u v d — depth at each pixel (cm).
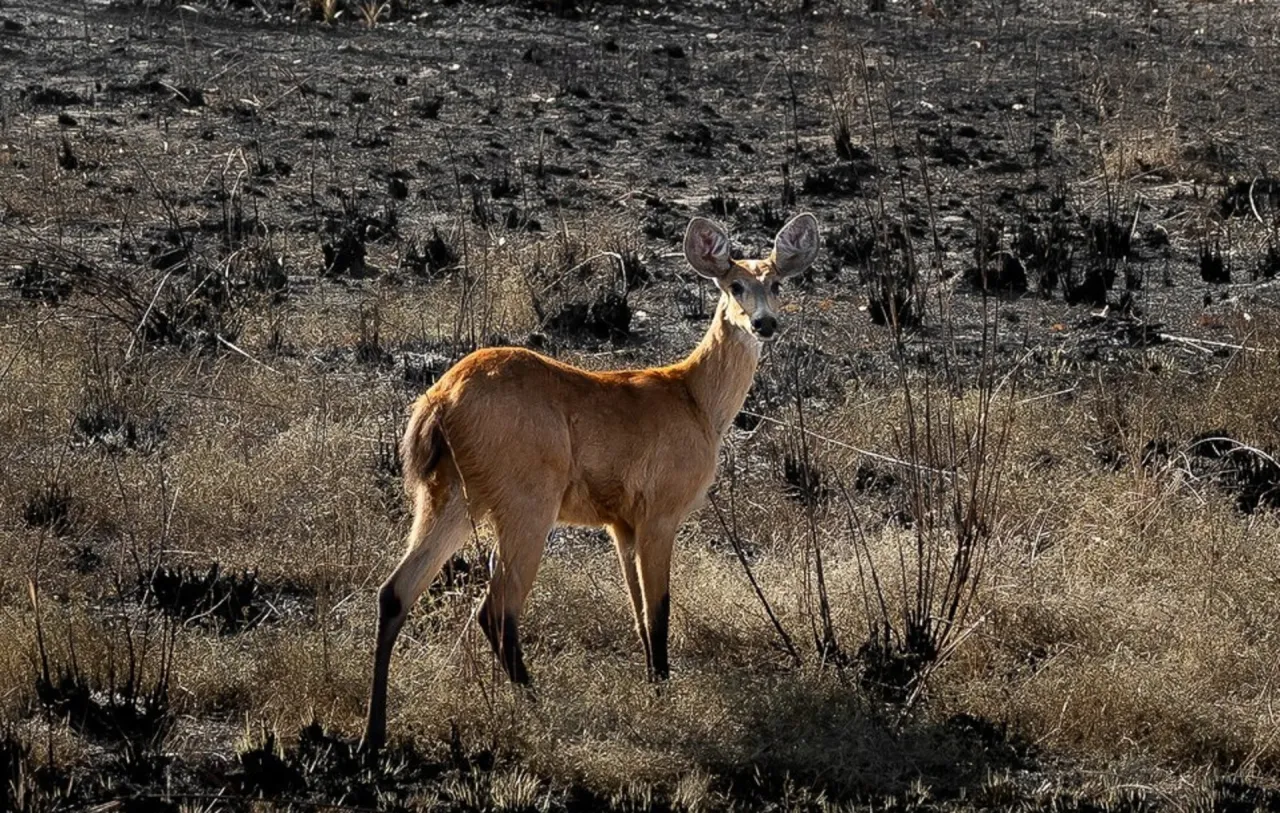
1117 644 1820
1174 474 2253
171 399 2553
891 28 5391
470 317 2919
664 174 3944
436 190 3775
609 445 1669
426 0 5469
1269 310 3159
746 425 2572
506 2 5462
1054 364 2841
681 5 5597
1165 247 3581
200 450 2242
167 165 3831
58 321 2839
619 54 4947
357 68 4656
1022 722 1698
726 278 1755
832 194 3834
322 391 2530
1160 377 2769
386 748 1585
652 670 1711
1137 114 4450
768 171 3984
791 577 1970
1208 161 4128
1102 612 1878
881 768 1596
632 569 1753
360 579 1952
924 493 2130
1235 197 3828
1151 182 4028
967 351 2922
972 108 4491
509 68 4741
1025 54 5106
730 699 1642
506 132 4178
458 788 1512
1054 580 1961
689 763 1569
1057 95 4653
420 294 3159
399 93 4450
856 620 1888
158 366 2694
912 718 1661
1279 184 3959
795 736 1616
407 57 4812
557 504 1647
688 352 2930
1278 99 4694
